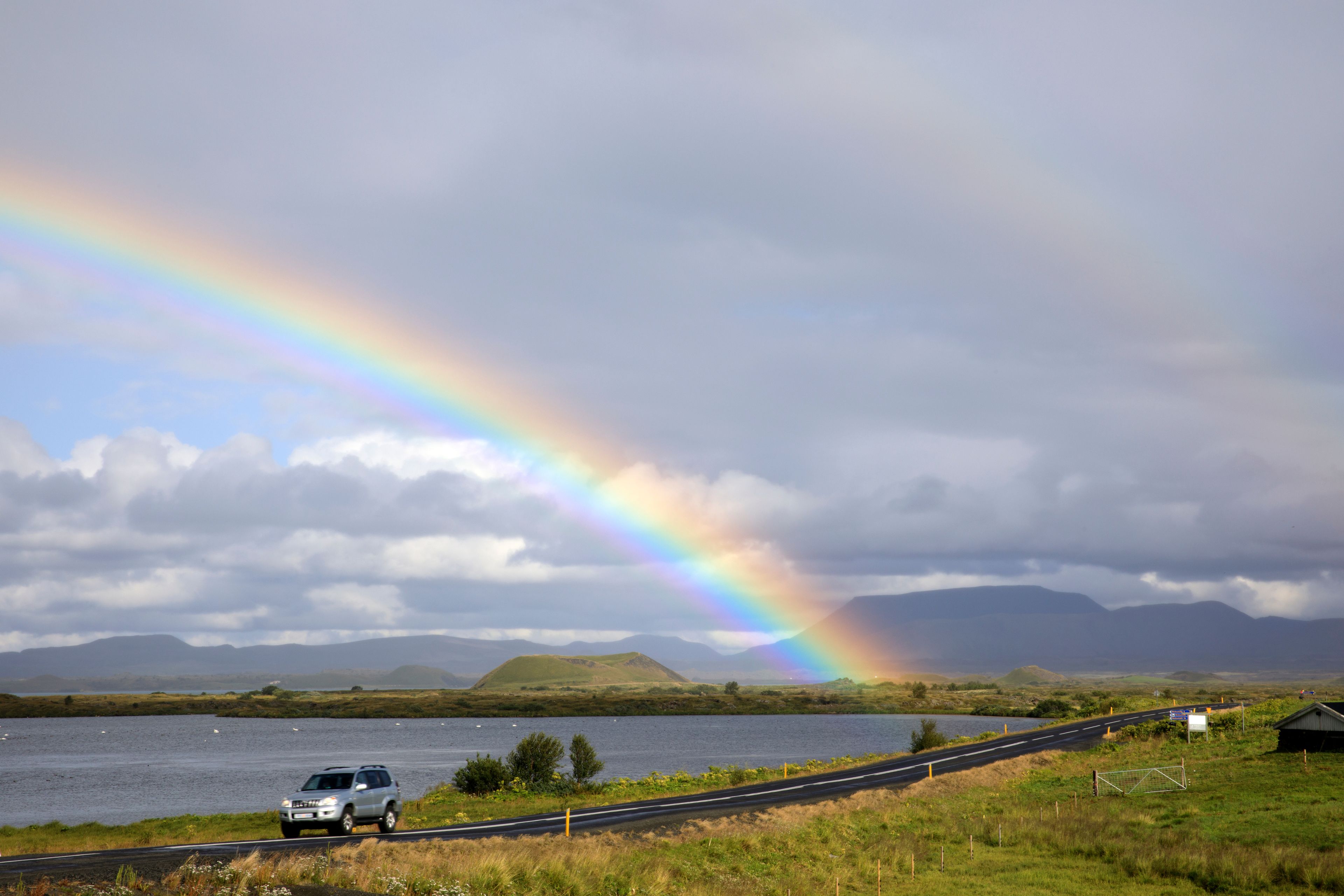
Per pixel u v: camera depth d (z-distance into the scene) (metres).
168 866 27.48
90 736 189.50
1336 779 55.22
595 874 29.95
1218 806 49.97
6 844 44.81
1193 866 36.38
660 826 43.66
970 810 54.50
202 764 118.88
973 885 36.06
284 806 40.00
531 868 28.75
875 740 157.38
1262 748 72.50
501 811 54.12
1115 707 158.25
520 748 72.12
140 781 97.50
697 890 30.45
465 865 27.81
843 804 52.94
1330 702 71.50
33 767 116.88
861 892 35.00
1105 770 68.88
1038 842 44.09
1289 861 35.56
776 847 39.91
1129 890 34.59
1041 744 92.12
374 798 42.22
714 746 142.62
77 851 36.41
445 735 186.75
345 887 24.55
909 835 45.44
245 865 24.75
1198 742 81.56
